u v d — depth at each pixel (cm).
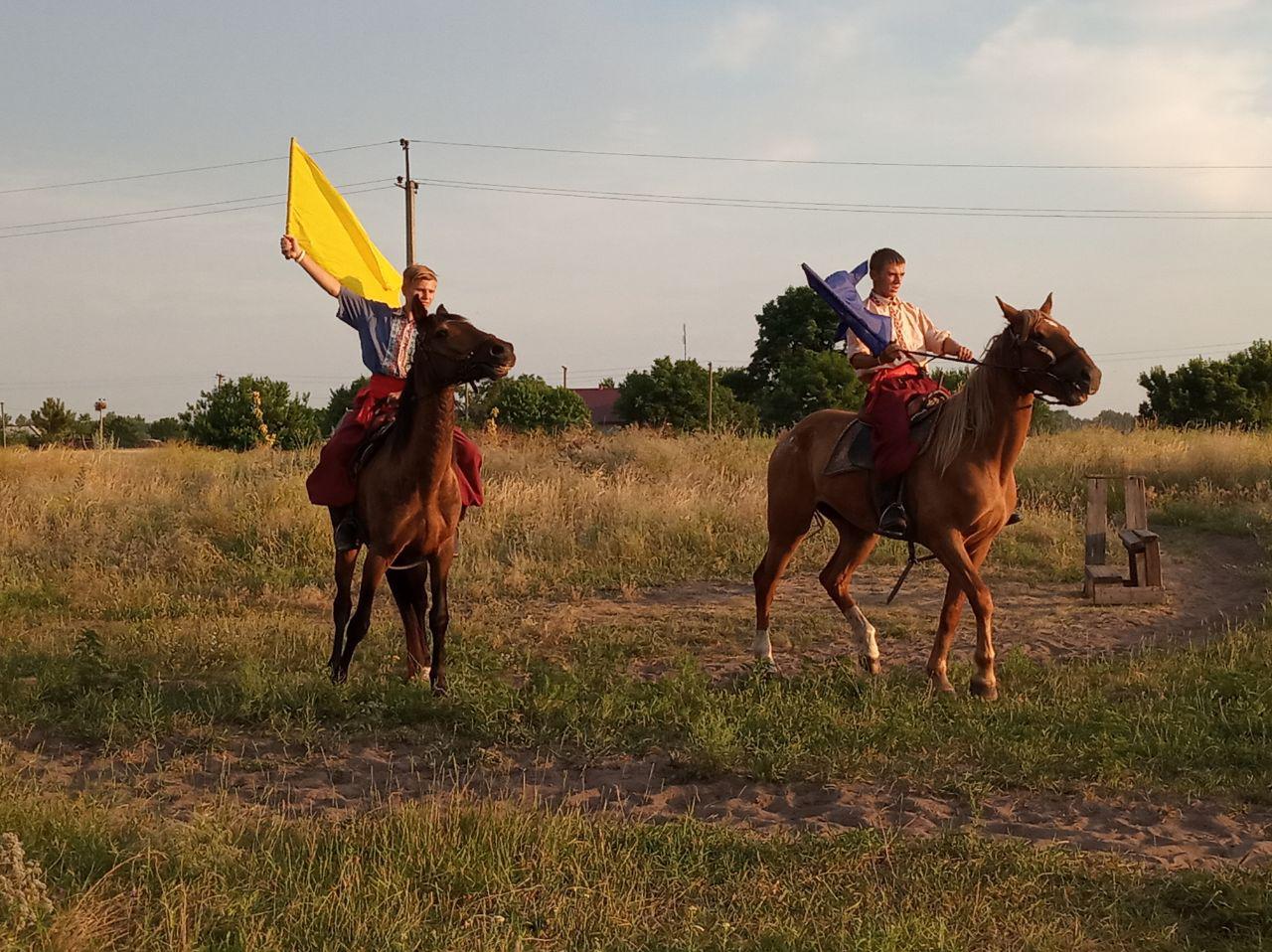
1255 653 809
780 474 839
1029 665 802
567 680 737
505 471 1825
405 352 748
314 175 777
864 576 1236
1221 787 573
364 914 402
